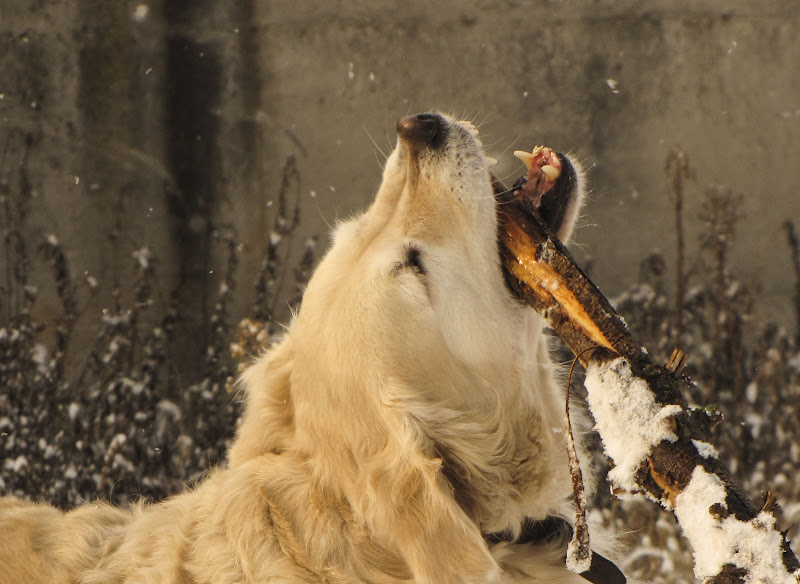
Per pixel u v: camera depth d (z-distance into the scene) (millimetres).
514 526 6898
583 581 7023
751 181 19812
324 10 20078
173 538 7105
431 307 6945
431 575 6168
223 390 13859
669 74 20016
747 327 14664
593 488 7785
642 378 6016
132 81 19531
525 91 20125
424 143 7566
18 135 18891
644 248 19625
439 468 6340
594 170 19938
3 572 7355
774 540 5059
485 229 7344
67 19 19203
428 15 20125
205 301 18484
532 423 7223
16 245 16078
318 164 20016
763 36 19891
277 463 7004
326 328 6941
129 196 19375
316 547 6535
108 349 14453
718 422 5957
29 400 13164
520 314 7430
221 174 19906
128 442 12750
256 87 20125
